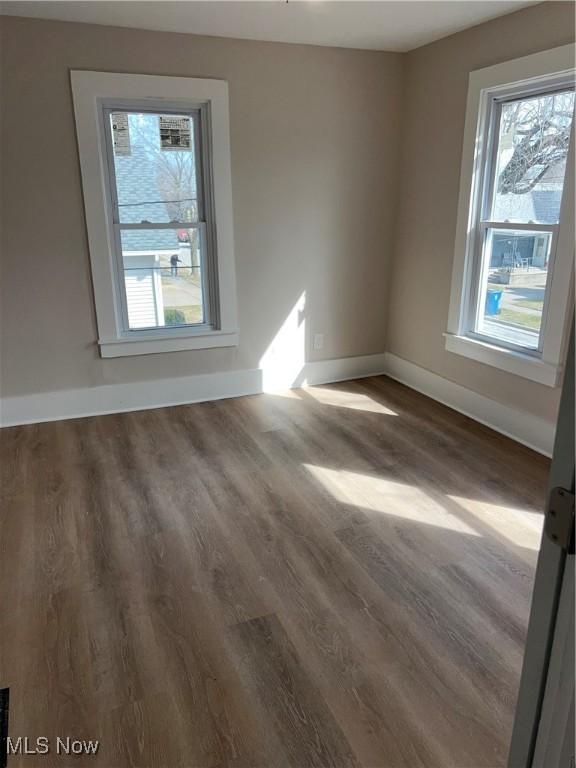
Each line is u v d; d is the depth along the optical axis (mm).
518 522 2529
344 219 4078
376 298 4402
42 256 3367
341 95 3795
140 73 3268
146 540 2395
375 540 2400
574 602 739
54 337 3531
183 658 1786
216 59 3412
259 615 1971
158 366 3836
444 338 3871
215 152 3545
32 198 3256
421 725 1562
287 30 3281
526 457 3150
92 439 3383
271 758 1474
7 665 1759
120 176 3465
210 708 1615
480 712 1598
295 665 1761
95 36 3137
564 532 729
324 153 3865
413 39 3527
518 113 3129
